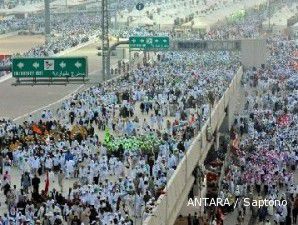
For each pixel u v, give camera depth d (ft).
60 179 274.57
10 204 246.47
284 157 360.89
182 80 506.89
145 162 284.82
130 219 232.32
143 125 368.48
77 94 444.14
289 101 497.87
